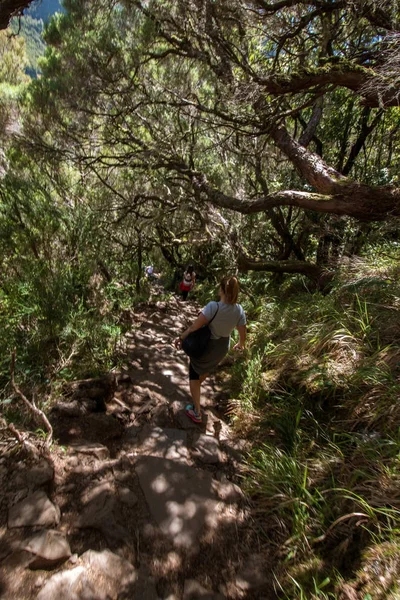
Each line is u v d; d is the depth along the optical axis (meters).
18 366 3.94
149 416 3.95
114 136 8.67
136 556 2.35
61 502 2.58
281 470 3.11
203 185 7.73
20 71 10.55
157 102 7.35
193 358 3.68
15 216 5.95
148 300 8.58
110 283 6.71
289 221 9.34
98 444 3.21
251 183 10.28
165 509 2.71
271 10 5.48
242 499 2.93
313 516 2.71
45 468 2.71
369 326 4.13
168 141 8.45
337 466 3.00
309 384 3.90
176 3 6.02
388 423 3.08
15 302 5.00
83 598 2.03
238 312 3.65
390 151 8.66
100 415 3.57
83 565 2.18
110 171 9.80
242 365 4.95
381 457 2.80
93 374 4.48
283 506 2.80
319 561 2.41
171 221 10.75
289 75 4.66
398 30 4.81
